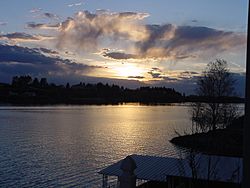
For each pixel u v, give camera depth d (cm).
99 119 12975
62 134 8088
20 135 7719
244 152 256
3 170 4212
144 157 2505
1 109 18050
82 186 3491
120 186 475
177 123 11344
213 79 5125
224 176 1566
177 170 2008
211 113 3941
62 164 4591
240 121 3634
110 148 6044
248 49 262
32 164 4572
